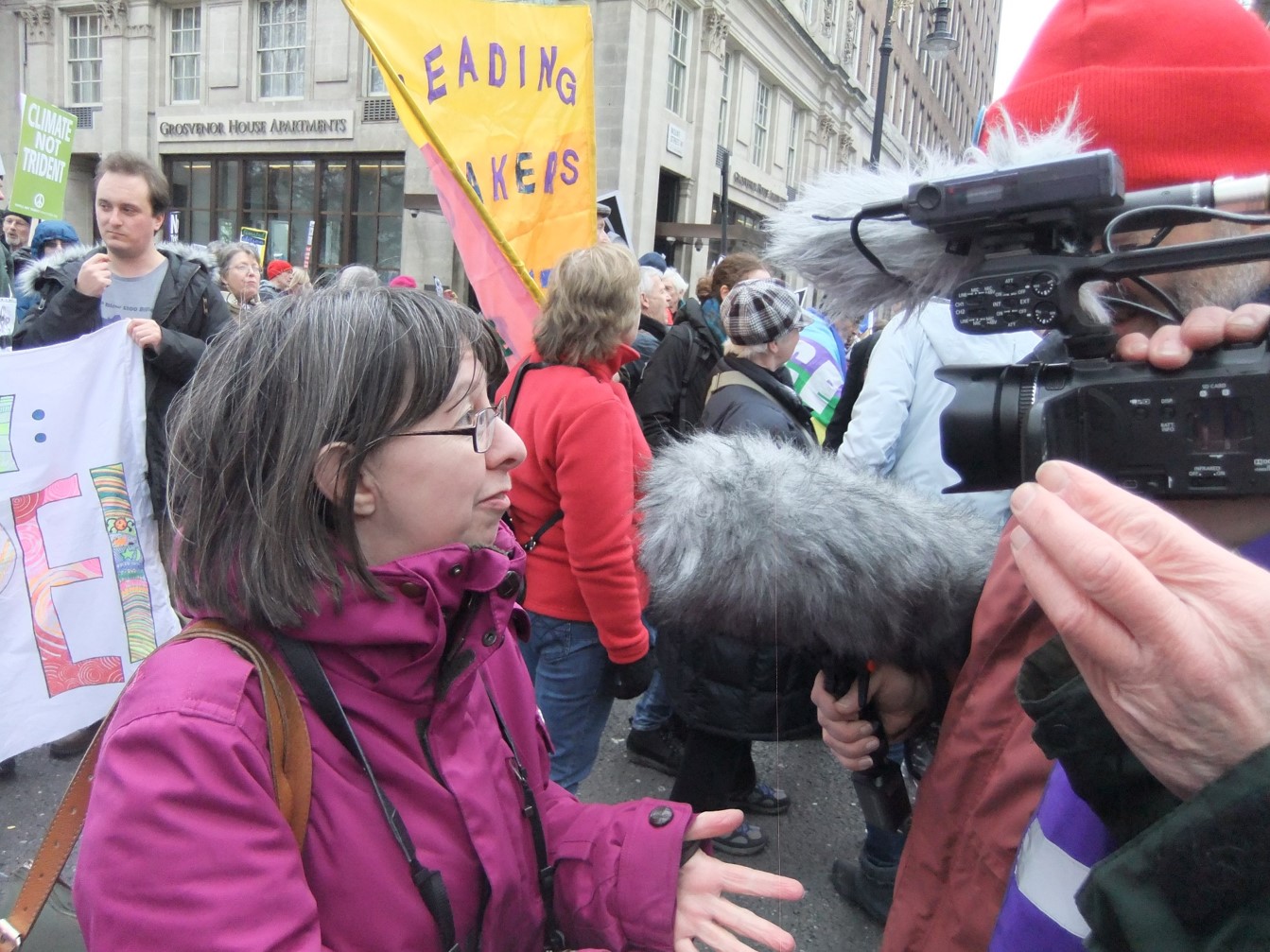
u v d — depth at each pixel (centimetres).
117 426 245
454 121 256
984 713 81
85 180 1543
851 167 82
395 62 245
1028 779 75
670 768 284
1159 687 46
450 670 87
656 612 107
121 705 78
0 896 115
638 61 1245
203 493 81
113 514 246
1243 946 45
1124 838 60
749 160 1717
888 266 78
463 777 88
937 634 90
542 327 193
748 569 89
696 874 96
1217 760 46
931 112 3108
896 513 90
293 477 78
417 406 82
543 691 206
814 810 264
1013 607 79
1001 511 218
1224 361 58
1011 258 68
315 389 79
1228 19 77
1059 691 60
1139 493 60
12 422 233
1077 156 64
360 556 80
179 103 1463
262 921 70
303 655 80
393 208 1363
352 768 80
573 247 282
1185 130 75
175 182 1495
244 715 76
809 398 344
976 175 68
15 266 537
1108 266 63
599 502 182
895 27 2508
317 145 1361
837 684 97
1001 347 216
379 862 80
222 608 81
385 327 82
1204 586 46
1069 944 66
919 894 87
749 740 142
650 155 1291
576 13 273
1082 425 63
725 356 241
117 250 276
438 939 83
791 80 1833
